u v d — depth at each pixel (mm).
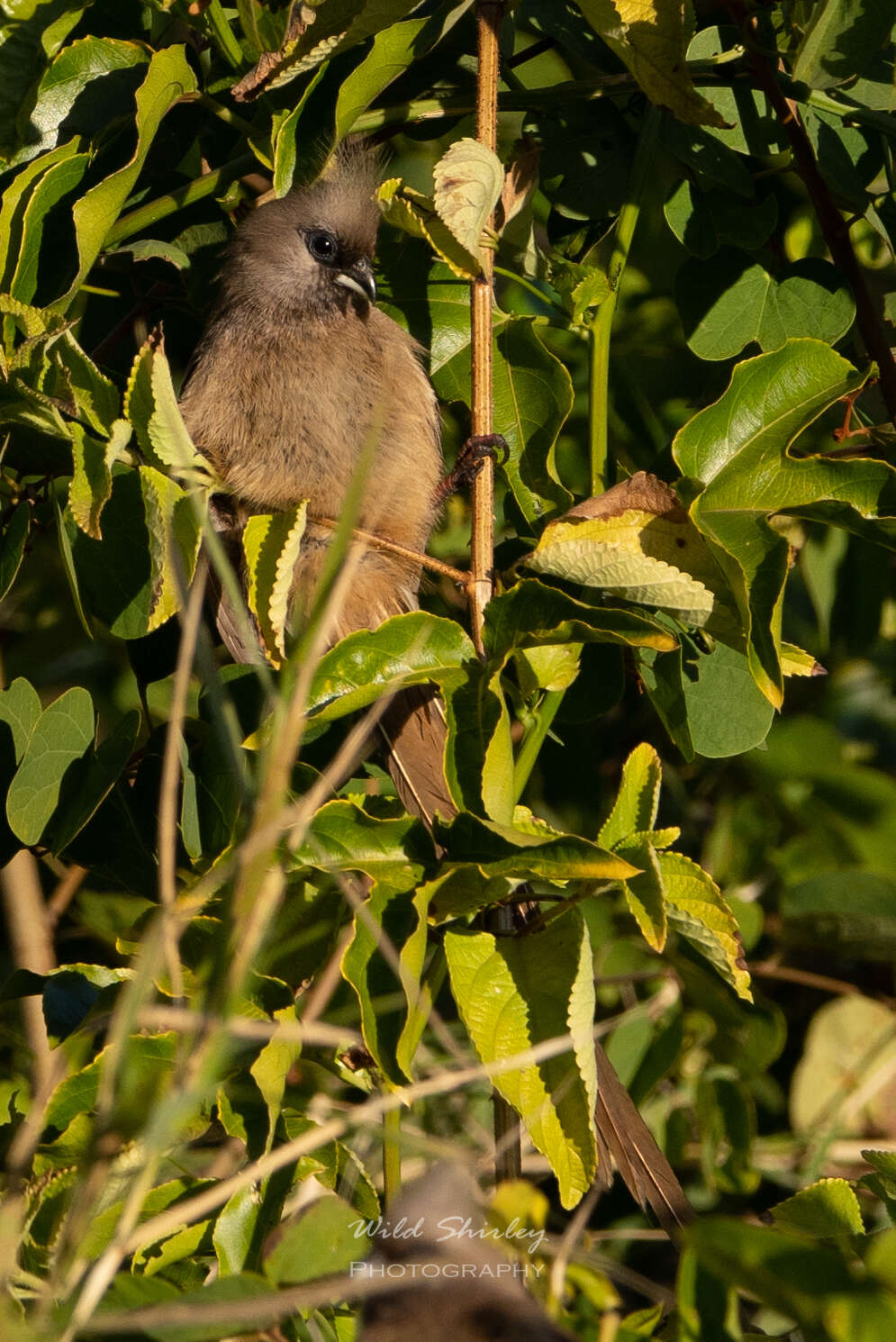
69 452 5746
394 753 6320
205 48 6574
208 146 6789
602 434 6160
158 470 5289
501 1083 4570
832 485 5336
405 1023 4445
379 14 5371
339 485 6809
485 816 4992
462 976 4719
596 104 6680
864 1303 3793
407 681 5055
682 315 6547
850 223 6289
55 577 8297
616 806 5012
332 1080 5605
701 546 5324
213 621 7023
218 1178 4914
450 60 6609
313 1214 4605
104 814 5926
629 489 5387
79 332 7426
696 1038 7301
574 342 8359
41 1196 4578
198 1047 4004
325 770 6328
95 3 6609
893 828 7457
